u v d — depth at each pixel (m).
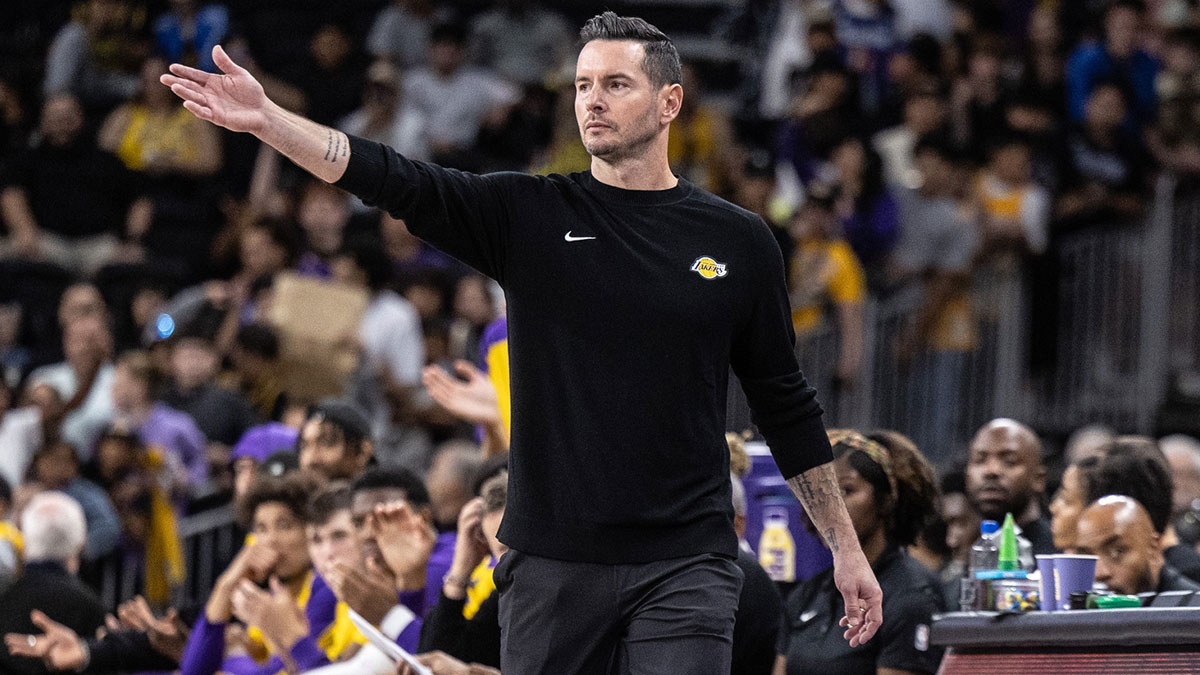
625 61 12.29
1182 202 37.81
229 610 20.16
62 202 43.81
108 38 49.50
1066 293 37.72
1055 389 37.53
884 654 17.05
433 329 36.09
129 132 45.53
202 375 33.31
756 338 12.55
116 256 42.44
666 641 11.80
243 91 11.45
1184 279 37.72
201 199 44.84
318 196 39.72
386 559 18.31
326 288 33.72
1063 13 47.84
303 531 20.50
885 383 37.19
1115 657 13.23
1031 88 43.75
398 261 39.69
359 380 34.88
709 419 12.19
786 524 18.84
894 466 17.75
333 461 22.42
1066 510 18.09
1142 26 45.03
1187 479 24.67
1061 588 14.54
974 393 37.12
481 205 12.16
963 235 38.66
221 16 49.31
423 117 45.91
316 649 18.50
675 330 12.02
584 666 11.99
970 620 14.05
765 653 15.88
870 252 38.97
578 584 11.95
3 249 43.34
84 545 26.50
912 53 46.38
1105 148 41.41
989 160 41.56
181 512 31.30
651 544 11.95
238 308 36.84
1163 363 37.44
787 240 38.62
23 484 30.03
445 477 23.66
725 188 43.31
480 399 21.89
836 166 40.94
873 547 17.56
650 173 12.41
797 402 12.76
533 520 12.06
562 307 12.06
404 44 48.75
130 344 38.59
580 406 11.98
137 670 21.88
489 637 16.62
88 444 33.75
